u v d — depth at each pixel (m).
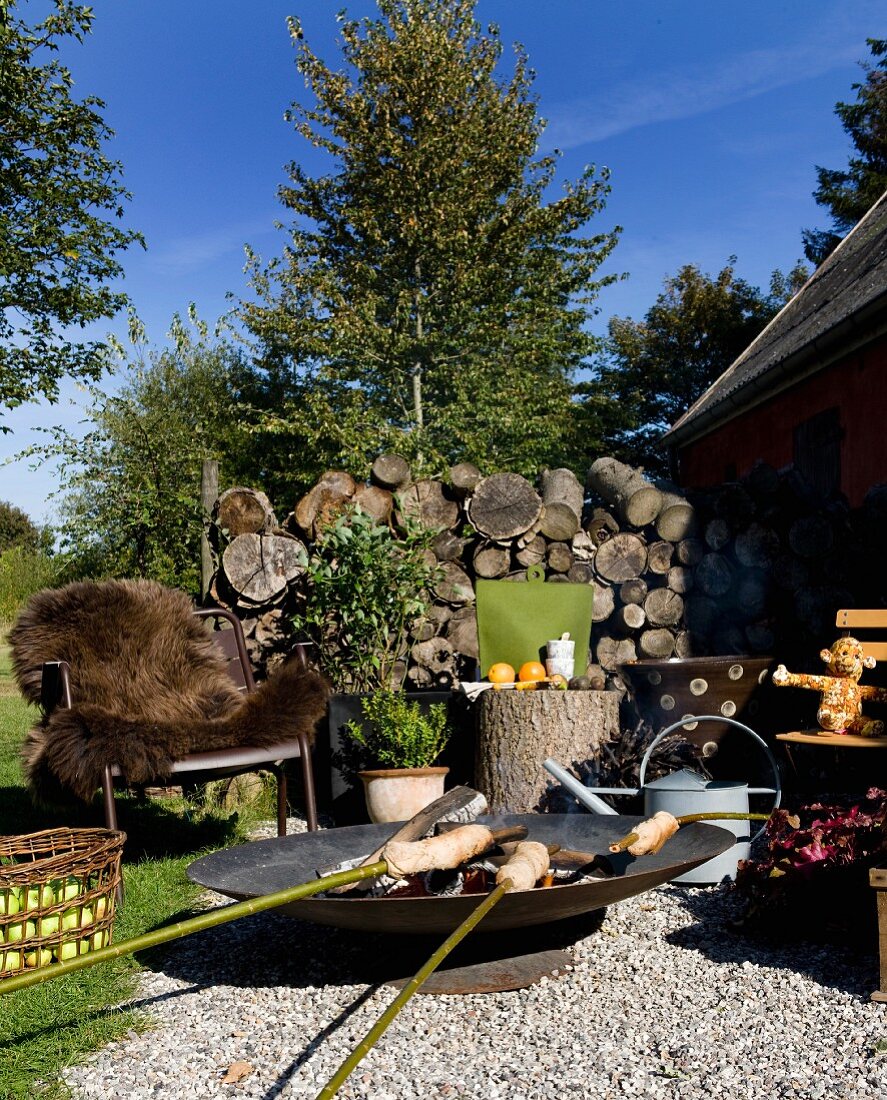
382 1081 2.26
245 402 19.72
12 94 16.19
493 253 20.50
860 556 6.37
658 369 28.34
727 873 3.85
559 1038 2.48
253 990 2.89
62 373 16.97
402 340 18.80
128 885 3.94
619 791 4.08
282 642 6.27
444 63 20.20
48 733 3.92
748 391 10.17
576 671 5.68
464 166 20.39
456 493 6.60
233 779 5.63
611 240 21.58
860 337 8.06
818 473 9.47
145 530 9.77
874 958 2.97
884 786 5.32
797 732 4.80
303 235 21.19
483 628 5.74
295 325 19.50
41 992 2.80
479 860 2.98
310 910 2.65
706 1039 2.45
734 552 6.30
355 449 17.50
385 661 5.82
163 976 3.04
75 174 17.12
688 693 5.23
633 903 3.67
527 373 20.23
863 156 24.05
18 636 4.45
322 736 5.75
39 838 3.22
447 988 2.80
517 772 4.66
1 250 16.09
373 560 5.46
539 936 3.23
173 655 4.61
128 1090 2.26
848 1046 2.37
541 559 6.44
